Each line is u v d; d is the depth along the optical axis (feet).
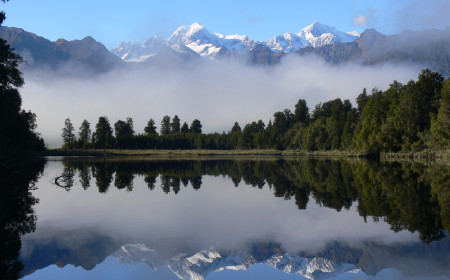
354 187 97.96
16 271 36.86
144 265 38.40
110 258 40.50
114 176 137.39
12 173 132.16
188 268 37.17
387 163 199.21
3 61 142.61
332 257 40.73
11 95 163.84
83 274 36.01
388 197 79.46
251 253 42.32
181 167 193.98
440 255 40.78
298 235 49.26
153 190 96.37
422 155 223.51
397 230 51.37
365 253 41.88
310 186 103.45
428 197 77.56
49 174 144.46
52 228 53.72
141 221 58.08
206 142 594.65
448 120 193.77
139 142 565.12
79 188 100.83
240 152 464.24
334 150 393.91
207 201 78.18
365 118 293.02
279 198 81.97
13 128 181.16
